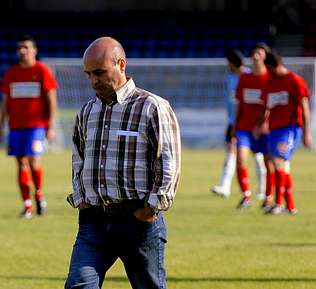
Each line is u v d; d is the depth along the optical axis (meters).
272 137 34.50
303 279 22.75
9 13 94.94
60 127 73.25
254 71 36.34
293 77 33.78
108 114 14.70
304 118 34.06
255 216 34.75
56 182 48.25
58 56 94.06
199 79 74.56
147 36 95.31
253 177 52.25
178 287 21.80
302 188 45.34
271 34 93.88
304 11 95.06
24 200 34.59
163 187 14.42
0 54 92.56
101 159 14.67
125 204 14.67
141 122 14.56
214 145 73.88
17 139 34.09
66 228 31.62
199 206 38.03
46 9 95.50
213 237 29.50
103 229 14.74
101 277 14.72
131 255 14.79
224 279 22.77
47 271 23.92
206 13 94.88
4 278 22.97
